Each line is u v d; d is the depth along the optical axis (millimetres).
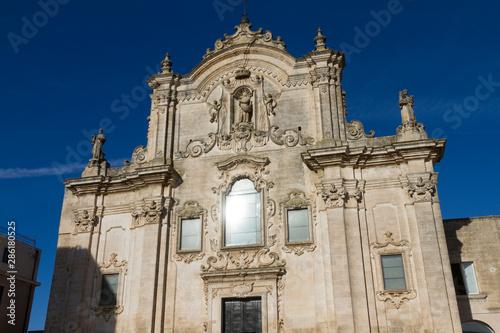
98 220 33375
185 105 35281
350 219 29438
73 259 32469
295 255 29391
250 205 31406
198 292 29891
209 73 35562
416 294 27359
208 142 33594
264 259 29688
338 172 30344
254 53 35125
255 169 31953
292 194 30875
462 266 31250
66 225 33969
